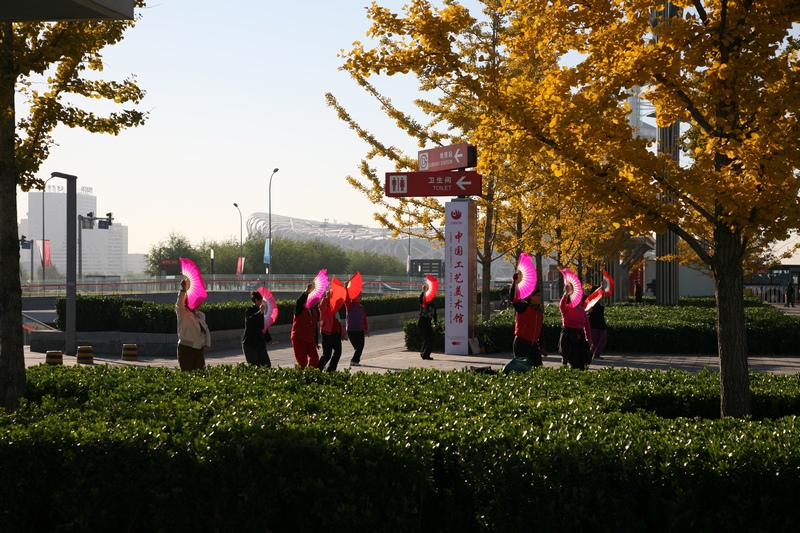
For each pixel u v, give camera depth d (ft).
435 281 65.16
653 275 177.78
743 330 22.82
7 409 26.94
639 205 22.57
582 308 44.52
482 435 19.02
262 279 226.79
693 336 67.00
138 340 72.74
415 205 73.97
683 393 26.43
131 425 20.39
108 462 18.80
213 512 18.43
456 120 65.31
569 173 23.11
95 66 33.45
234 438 18.65
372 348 77.92
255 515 18.12
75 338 71.41
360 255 464.65
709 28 21.99
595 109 22.33
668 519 16.37
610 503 16.61
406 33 23.43
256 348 45.73
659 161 22.17
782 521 16.14
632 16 22.98
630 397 26.35
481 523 17.44
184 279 40.65
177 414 22.72
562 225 88.43
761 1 21.59
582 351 44.06
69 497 18.89
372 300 111.96
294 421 21.29
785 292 178.19
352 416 22.76
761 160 21.16
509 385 28.81
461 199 67.67
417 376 31.04
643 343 67.92
